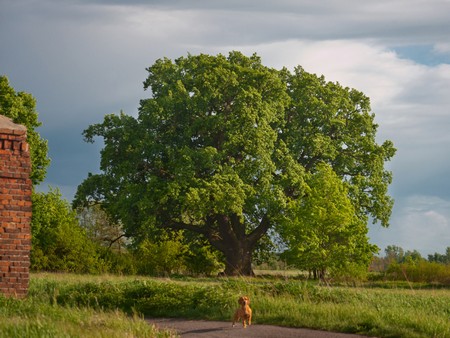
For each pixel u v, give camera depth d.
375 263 69.12
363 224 55.91
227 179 60.00
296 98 71.75
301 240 55.72
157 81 68.19
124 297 24.05
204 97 63.75
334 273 54.91
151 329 15.64
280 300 21.97
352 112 72.94
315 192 56.50
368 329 17.86
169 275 58.56
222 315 21.00
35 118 54.22
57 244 54.28
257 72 66.19
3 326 13.35
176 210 62.28
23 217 16.66
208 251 66.31
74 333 13.66
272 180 63.81
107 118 65.12
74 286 25.89
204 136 65.06
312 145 68.19
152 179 60.28
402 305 24.02
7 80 53.81
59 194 57.88
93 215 80.56
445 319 19.42
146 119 63.69
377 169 71.69
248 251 66.06
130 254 61.31
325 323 18.56
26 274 16.70
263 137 62.75
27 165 16.69
